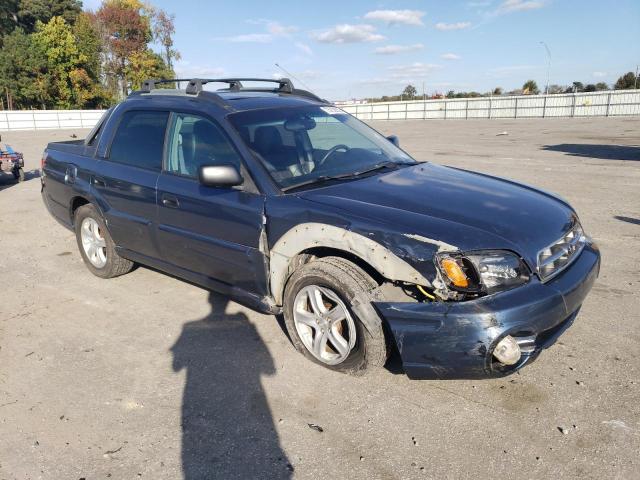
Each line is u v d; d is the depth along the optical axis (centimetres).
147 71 6197
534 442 258
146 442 273
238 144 363
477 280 266
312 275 315
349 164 385
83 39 5588
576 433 263
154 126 431
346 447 262
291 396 307
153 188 411
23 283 511
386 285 300
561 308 276
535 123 3073
